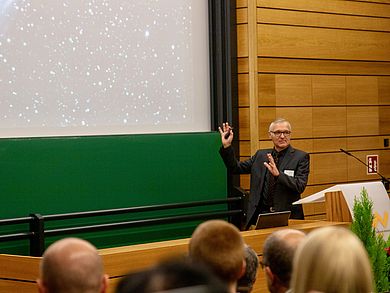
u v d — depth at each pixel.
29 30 6.71
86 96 7.05
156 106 7.52
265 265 2.78
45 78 6.80
